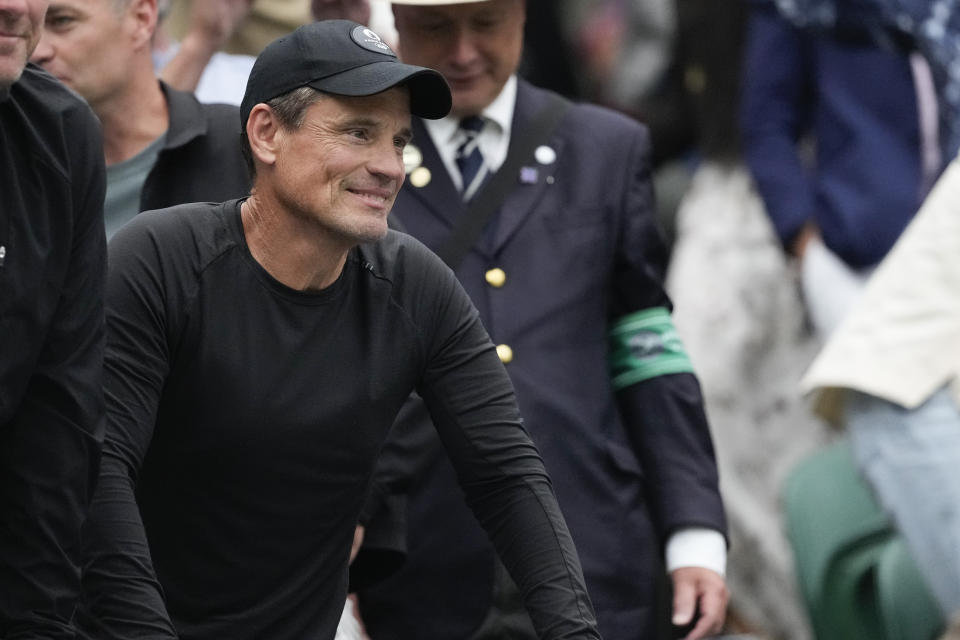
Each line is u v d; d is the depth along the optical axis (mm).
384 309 13555
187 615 13633
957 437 17266
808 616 21781
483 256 17359
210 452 13289
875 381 17422
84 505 12297
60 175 12016
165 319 13094
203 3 19156
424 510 16891
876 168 23828
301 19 22359
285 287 13297
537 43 29516
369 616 17062
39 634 12164
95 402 12328
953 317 17500
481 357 13875
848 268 23922
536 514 13555
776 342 24203
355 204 12969
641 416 17875
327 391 13367
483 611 16953
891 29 23875
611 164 17797
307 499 13523
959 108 23719
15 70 11602
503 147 17781
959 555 17156
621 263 17719
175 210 13391
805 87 24578
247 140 13281
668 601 18109
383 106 12953
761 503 23484
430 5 17391
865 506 19625
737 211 24625
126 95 16422
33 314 11938
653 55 27906
